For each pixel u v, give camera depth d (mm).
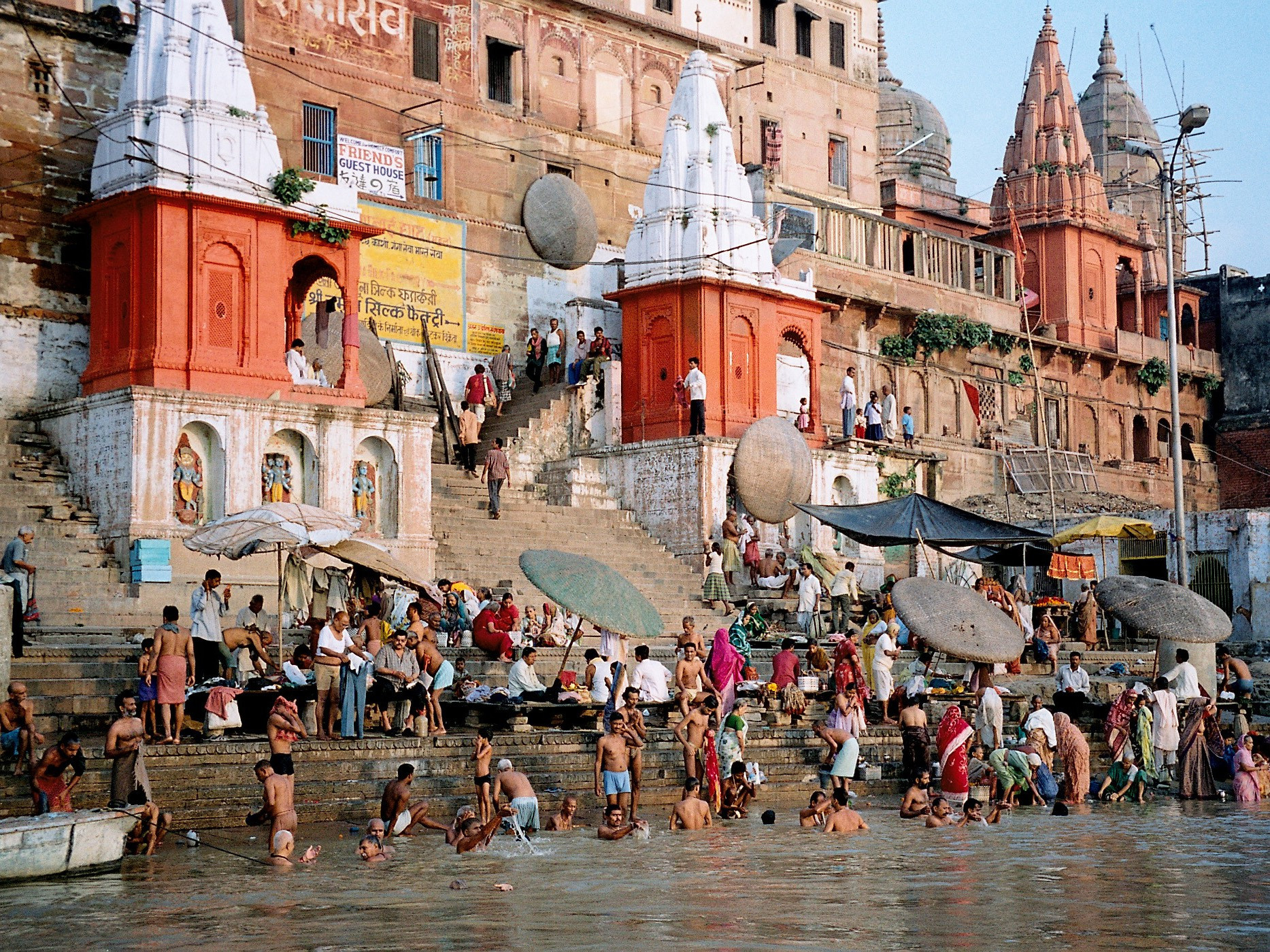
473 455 29094
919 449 36594
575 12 35250
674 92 37250
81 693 17750
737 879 12883
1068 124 47625
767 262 31984
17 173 25406
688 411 30266
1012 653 20906
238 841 14500
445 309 32062
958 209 48969
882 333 39406
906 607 21156
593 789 17719
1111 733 20297
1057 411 45344
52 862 12539
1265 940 10500
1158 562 34062
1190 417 50719
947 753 18297
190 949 9961
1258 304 50844
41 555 22094
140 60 24859
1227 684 25844
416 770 16875
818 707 22141
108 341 24688
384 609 22062
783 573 28797
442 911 11305
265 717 17672
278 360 25047
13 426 24719
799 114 40969
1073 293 46562
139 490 22734
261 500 23922
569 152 34938
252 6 29734
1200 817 17969
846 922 10992
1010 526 25312
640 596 19297
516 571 26078
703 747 17812
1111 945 10320
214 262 24453
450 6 32906
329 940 10250
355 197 26469
